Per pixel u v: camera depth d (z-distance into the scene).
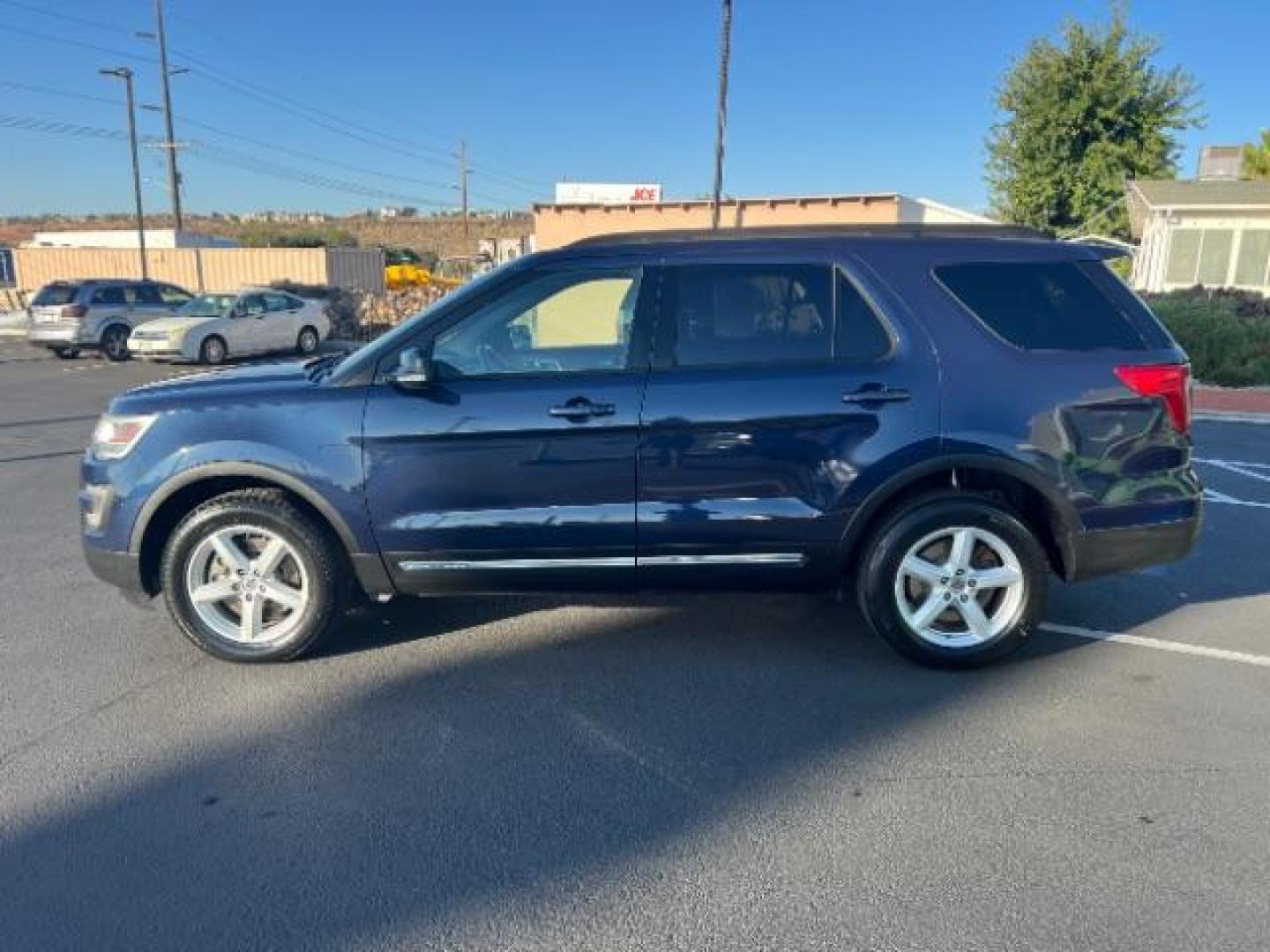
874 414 4.00
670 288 4.12
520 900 2.72
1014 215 33.22
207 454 4.09
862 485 4.03
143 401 4.21
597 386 4.02
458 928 2.61
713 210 20.11
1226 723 3.74
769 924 2.61
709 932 2.58
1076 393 4.05
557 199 26.25
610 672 4.25
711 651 4.47
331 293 25.80
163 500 4.15
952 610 4.21
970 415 4.01
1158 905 2.67
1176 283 24.45
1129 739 3.62
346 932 2.60
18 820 3.13
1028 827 3.05
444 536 4.09
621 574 4.15
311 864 2.90
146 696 4.01
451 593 4.24
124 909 2.70
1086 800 3.20
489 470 4.04
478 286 4.19
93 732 3.71
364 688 4.09
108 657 4.42
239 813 3.17
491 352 4.20
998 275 4.15
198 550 4.20
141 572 4.24
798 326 4.11
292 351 21.48
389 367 4.11
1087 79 31.34
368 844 2.99
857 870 2.84
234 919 2.65
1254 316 18.03
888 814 3.13
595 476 4.03
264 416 4.09
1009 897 2.71
